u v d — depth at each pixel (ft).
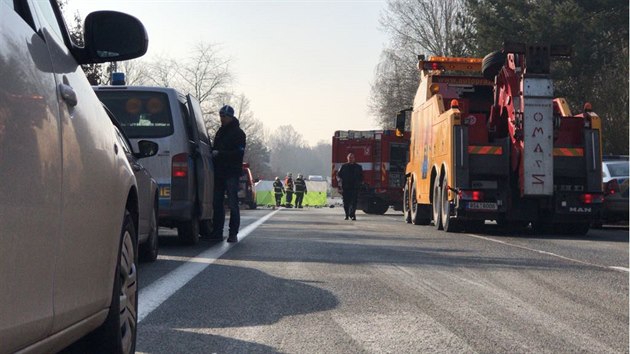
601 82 268.41
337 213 212.64
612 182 130.52
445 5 433.89
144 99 79.10
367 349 36.47
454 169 111.24
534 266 69.15
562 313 46.06
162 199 78.23
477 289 54.80
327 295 51.47
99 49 28.45
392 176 222.28
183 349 36.09
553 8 269.44
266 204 355.97
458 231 117.91
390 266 67.36
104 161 27.55
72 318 23.70
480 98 134.21
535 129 109.50
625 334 40.57
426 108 133.39
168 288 53.88
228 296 50.80
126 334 31.81
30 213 19.84
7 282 18.39
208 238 92.27
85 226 24.76
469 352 36.11
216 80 349.61
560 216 111.14
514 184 112.27
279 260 71.26
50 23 26.27
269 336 39.06
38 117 20.99
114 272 28.94
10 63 19.89
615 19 269.23
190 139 82.02
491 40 279.90
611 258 77.61
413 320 43.32
